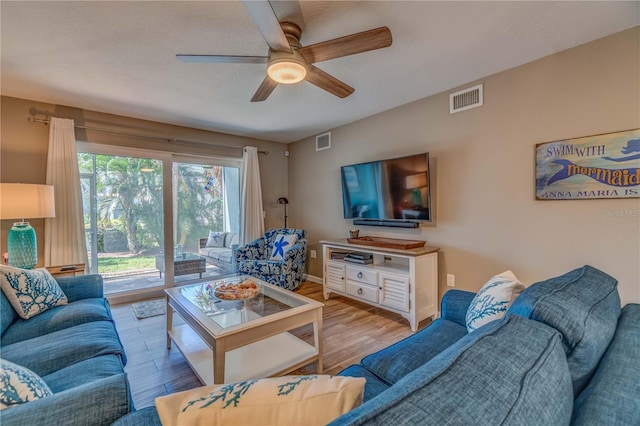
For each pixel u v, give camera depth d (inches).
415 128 124.4
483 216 104.7
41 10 66.3
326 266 143.4
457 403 20.6
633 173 75.7
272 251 168.2
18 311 73.2
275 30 58.5
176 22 71.2
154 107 129.4
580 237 84.3
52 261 120.3
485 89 103.0
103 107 129.1
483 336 28.9
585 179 83.0
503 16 70.4
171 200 156.6
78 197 126.6
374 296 121.1
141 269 148.7
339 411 25.2
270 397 26.0
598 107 80.7
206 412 24.9
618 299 47.3
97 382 36.2
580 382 33.1
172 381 76.4
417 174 116.8
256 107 130.3
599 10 68.4
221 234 177.3
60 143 122.6
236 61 73.0
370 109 134.6
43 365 54.5
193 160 166.9
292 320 75.4
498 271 101.1
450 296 72.7
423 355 53.2
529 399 22.7
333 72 98.6
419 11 68.3
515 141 96.3
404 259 130.7
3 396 32.2
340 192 162.6
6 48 82.0
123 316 121.3
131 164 146.2
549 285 41.1
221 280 109.0
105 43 80.1
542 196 90.8
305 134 178.7
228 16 69.0
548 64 89.1
